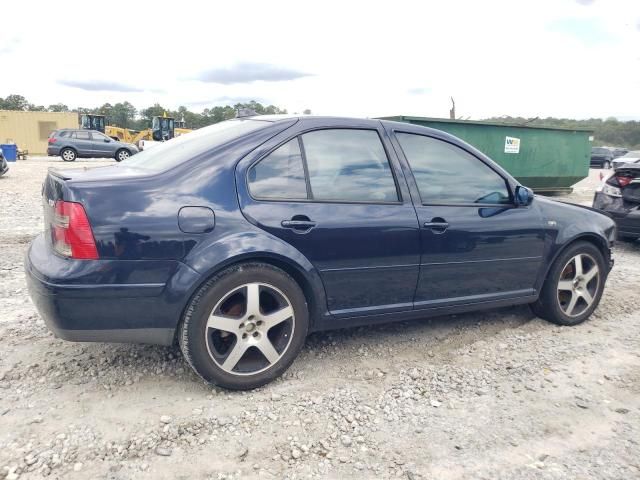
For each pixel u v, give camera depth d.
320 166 3.39
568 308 4.43
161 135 38.91
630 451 2.75
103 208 2.80
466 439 2.80
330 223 3.28
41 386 3.14
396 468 2.55
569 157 13.08
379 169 3.57
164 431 2.75
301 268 3.21
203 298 2.98
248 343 3.15
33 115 38.75
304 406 3.06
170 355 3.60
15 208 9.64
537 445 2.78
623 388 3.42
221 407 3.01
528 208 4.15
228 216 3.03
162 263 2.89
